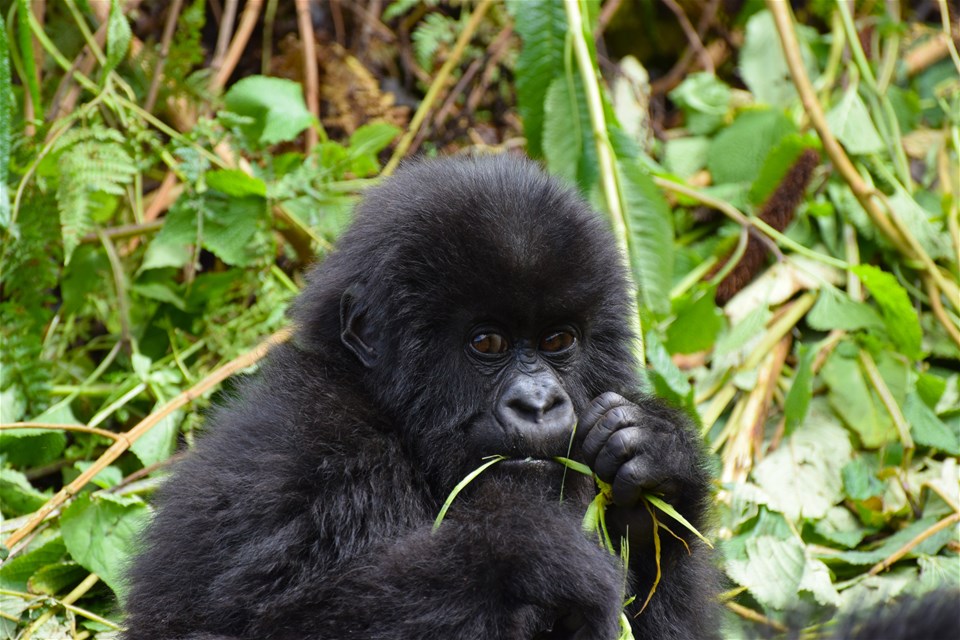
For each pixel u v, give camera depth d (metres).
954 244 10.59
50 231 9.52
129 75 10.59
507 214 6.69
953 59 11.87
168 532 6.71
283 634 6.09
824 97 12.02
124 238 10.07
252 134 10.43
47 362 9.20
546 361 6.85
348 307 7.06
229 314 9.93
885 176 11.02
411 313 6.77
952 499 8.77
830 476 9.11
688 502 6.73
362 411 6.83
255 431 6.79
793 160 10.79
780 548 8.20
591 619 6.06
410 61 12.62
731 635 7.80
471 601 5.90
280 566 6.23
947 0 13.41
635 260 9.84
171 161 9.81
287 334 7.72
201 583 6.44
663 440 6.54
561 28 10.47
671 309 9.98
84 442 9.05
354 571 6.16
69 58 10.83
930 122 12.37
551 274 6.63
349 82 11.74
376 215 7.18
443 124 11.91
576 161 10.31
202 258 10.79
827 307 10.02
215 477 6.66
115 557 7.83
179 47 10.46
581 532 6.28
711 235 11.17
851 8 12.93
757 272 10.66
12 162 9.66
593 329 7.09
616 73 12.17
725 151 11.35
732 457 9.06
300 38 11.95
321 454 6.48
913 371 9.80
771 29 12.34
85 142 9.64
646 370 8.77
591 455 6.50
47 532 8.22
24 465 9.02
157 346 9.96
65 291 9.91
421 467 6.84
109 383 9.70
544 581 5.93
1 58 9.12
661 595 6.96
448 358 6.76
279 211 10.04
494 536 6.03
